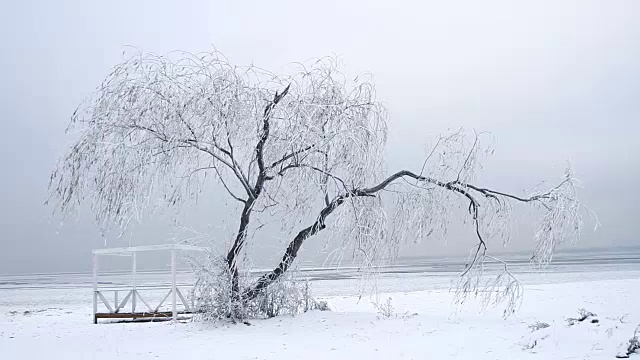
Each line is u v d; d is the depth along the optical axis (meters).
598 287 23.72
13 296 41.00
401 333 11.91
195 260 14.16
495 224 14.09
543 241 13.73
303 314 14.55
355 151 13.64
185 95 13.68
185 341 12.13
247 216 14.29
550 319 13.12
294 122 13.90
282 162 14.19
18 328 16.08
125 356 10.70
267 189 14.24
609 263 71.62
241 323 13.88
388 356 9.83
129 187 13.28
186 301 17.28
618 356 8.41
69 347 12.01
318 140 13.66
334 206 13.91
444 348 10.12
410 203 14.02
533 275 40.34
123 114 13.52
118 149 13.28
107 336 13.39
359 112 14.27
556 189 13.84
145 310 20.95
